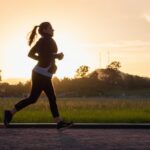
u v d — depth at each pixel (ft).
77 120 52.03
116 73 522.47
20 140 36.24
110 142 35.40
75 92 411.13
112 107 93.09
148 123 47.34
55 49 41.65
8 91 278.26
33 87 41.29
